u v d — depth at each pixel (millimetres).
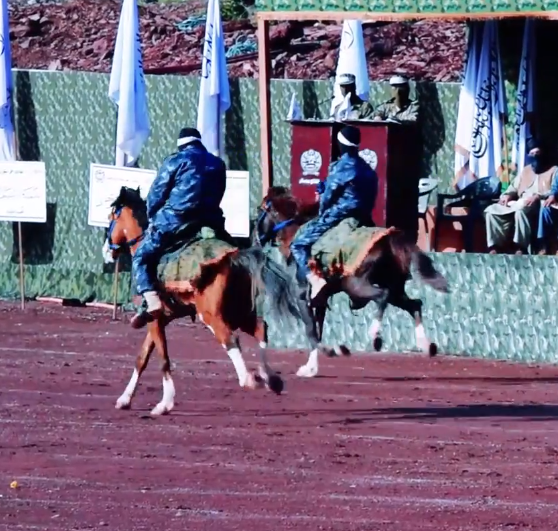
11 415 14914
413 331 20047
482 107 23859
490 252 21734
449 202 23875
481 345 19609
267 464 12414
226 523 10344
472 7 20109
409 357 19719
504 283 19453
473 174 23922
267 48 22469
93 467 12320
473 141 23875
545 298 19156
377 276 17078
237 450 13031
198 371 18172
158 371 18188
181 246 14609
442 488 11492
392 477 11891
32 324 23109
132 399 15734
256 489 11445
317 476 11930
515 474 12039
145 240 14773
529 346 19297
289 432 13953
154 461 12570
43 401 15773
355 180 17109
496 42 23766
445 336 19859
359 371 18344
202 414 14992
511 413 15148
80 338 21484
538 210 21500
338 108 23312
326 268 16922
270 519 10445
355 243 16812
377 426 14297
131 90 24250
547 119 23656
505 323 19453
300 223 17734
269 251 17938
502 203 21641
